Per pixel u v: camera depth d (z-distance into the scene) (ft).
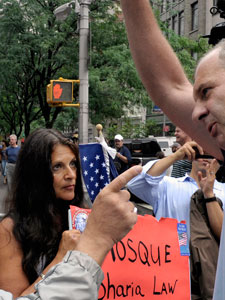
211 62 3.40
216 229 8.45
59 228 6.47
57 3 55.52
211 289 8.08
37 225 6.03
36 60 60.54
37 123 87.92
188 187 9.19
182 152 8.68
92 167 13.53
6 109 94.84
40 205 6.21
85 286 3.41
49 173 6.31
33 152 6.33
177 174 13.52
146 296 6.73
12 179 6.41
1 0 54.54
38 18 52.70
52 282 3.44
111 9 55.88
